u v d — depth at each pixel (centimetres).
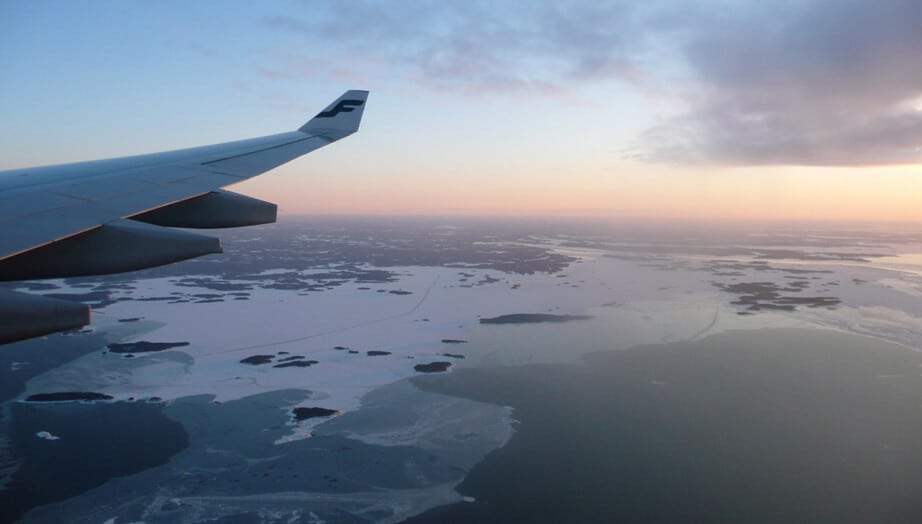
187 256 709
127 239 697
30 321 506
